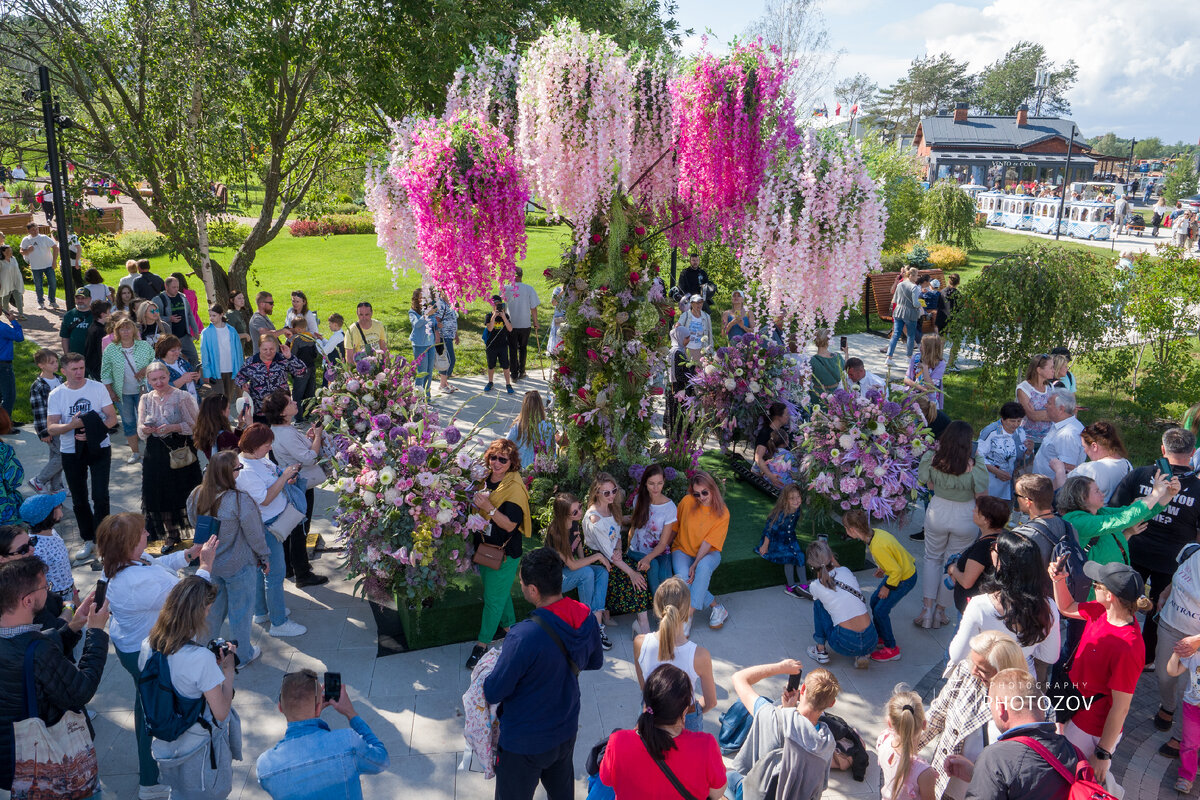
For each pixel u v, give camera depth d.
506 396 12.02
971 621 4.50
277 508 6.02
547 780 4.04
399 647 6.05
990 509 5.23
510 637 3.77
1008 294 10.81
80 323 10.66
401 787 4.68
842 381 8.17
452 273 6.61
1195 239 29.33
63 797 3.85
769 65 6.91
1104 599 4.16
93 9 12.82
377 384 7.73
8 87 13.72
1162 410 11.83
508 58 7.22
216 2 13.23
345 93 14.52
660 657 4.21
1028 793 2.98
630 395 7.46
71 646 4.37
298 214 16.47
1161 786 4.78
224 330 10.46
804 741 3.72
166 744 3.95
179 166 13.02
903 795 4.12
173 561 5.28
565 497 5.96
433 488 5.70
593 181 6.65
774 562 7.01
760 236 7.22
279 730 5.13
